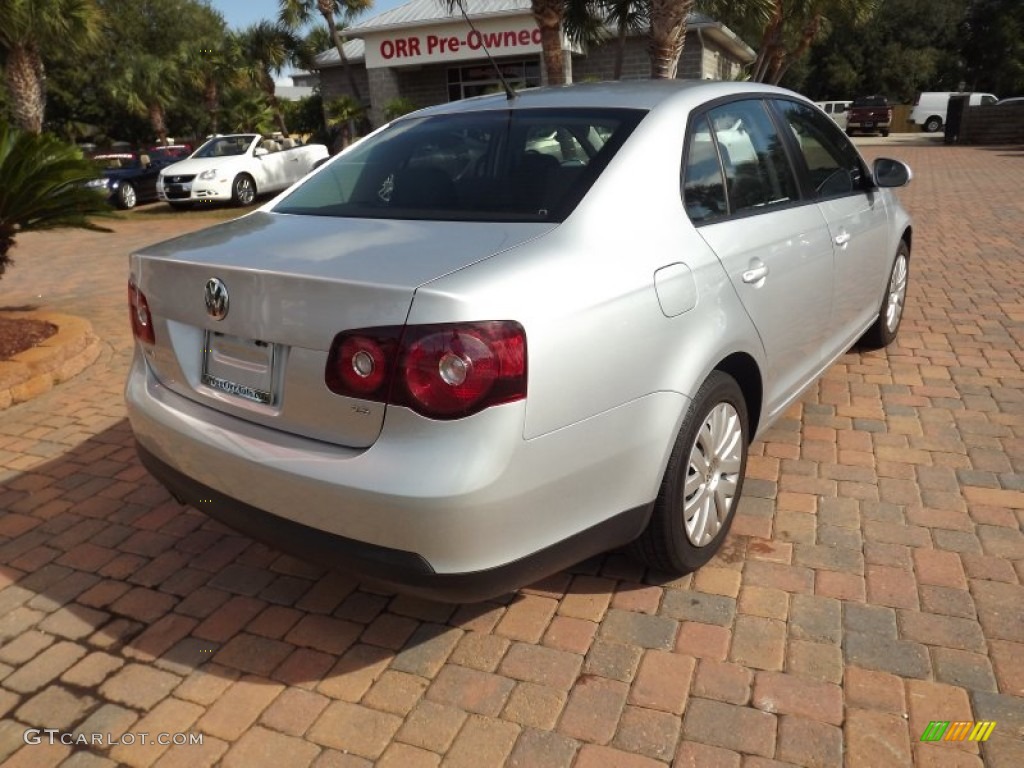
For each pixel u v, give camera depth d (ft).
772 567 10.01
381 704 8.13
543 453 7.39
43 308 25.07
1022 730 7.48
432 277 7.18
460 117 11.03
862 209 14.03
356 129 78.89
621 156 9.12
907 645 8.57
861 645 8.59
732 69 92.99
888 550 10.27
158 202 66.85
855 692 7.97
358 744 7.66
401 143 10.94
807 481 12.09
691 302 8.80
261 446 7.85
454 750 7.54
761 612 9.19
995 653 8.41
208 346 8.56
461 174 9.75
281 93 164.35
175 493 9.23
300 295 7.47
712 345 9.04
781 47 78.23
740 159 10.78
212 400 8.51
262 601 9.87
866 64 169.07
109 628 9.46
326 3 79.10
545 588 9.77
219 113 110.93
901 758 7.23
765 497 11.66
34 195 18.74
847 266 13.25
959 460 12.57
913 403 14.79
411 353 6.86
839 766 7.18
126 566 10.69
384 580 7.42
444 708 8.04
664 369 8.43
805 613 9.14
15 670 8.81
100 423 15.34
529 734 7.68
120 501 12.40
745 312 9.75
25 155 18.15
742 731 7.59
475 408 6.91
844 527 10.82
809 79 173.06
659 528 8.99
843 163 14.03
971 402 14.75
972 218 35.83
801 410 14.65
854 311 14.28
